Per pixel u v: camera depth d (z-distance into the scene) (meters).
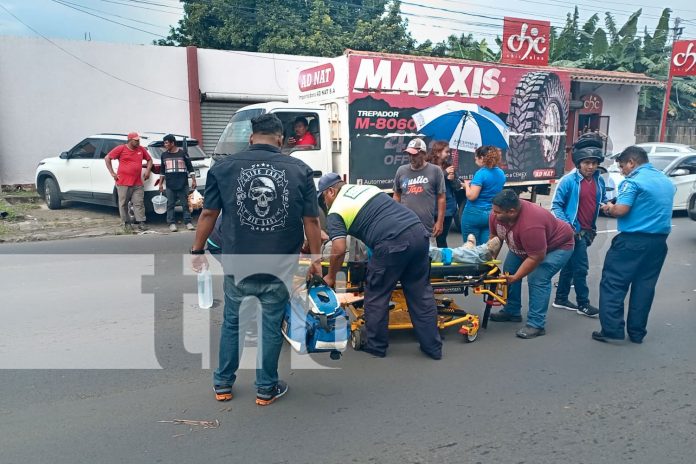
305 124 8.64
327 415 3.61
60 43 13.87
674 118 24.38
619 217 4.85
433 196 6.18
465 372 4.29
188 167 10.02
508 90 10.02
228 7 22.09
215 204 3.54
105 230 9.98
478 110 7.20
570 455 3.20
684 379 4.21
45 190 12.16
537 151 10.70
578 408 3.74
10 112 13.54
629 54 23.58
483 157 6.23
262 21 22.12
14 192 13.45
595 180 5.58
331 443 3.28
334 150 8.82
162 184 10.16
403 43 23.61
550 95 10.65
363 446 3.26
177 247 8.70
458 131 7.43
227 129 9.09
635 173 4.81
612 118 21.08
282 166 3.50
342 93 8.52
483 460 3.14
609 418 3.62
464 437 3.37
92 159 11.03
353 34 23.00
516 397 3.89
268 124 3.56
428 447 3.25
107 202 10.91
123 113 14.84
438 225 6.32
